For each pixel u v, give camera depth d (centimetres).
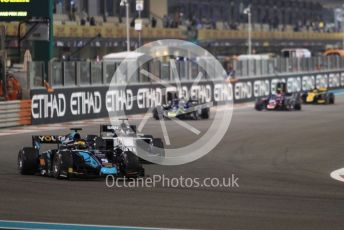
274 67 12825
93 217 2864
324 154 5275
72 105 8250
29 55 8300
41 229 2644
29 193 3462
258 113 9569
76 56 13488
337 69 15400
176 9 18338
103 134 4822
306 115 9206
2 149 5547
